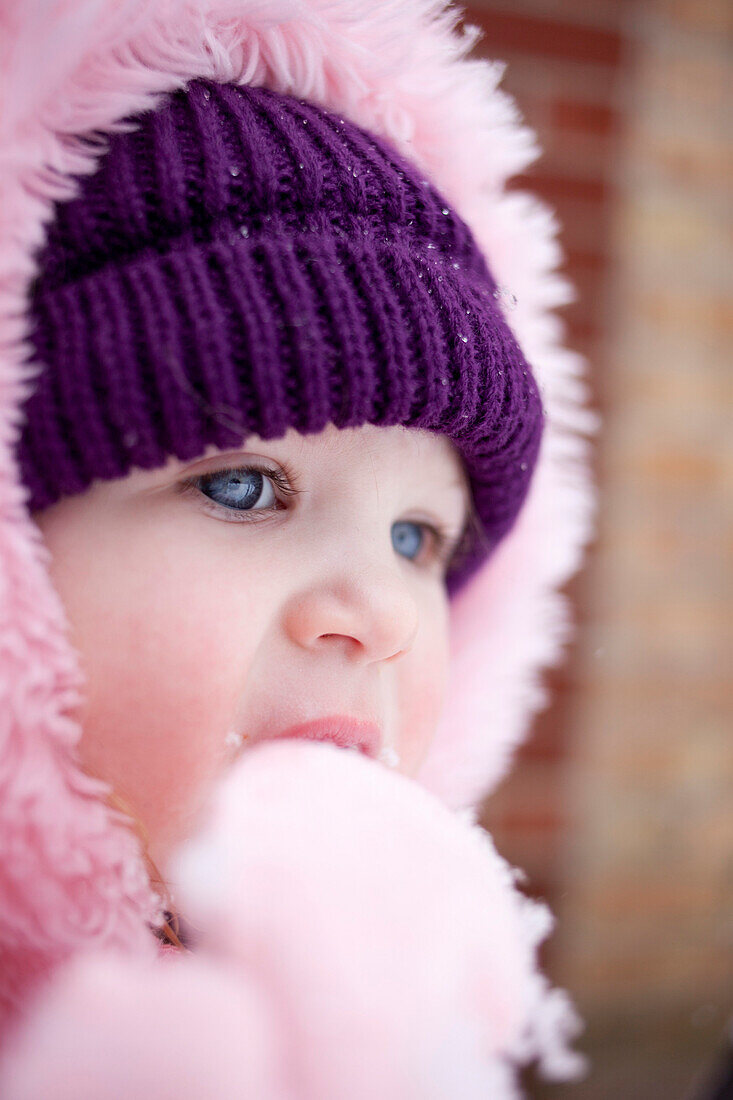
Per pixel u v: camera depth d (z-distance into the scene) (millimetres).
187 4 439
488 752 591
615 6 877
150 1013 332
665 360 954
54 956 399
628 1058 969
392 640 438
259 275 420
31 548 407
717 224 957
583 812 966
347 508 444
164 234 423
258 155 435
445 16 494
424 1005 343
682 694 1004
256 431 414
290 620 431
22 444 409
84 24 412
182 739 417
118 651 414
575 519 590
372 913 354
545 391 535
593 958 990
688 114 928
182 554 422
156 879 418
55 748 407
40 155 412
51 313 411
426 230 464
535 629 594
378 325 427
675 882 1020
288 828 373
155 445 407
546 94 862
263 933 349
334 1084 332
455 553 529
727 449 995
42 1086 325
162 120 432
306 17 456
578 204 887
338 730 433
